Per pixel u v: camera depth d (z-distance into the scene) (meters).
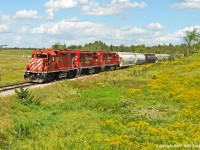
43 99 33.91
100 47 152.38
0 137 20.70
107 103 32.72
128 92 39.47
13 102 29.52
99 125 24.77
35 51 49.75
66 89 41.41
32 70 48.22
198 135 21.05
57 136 21.78
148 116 27.25
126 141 19.86
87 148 18.91
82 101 34.69
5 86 42.12
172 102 33.28
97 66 70.69
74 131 22.88
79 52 61.16
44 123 24.92
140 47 180.25
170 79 48.00
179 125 23.53
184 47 171.00
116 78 54.91
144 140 20.62
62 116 27.89
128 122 25.70
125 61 84.50
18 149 19.12
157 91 39.00
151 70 70.81
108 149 18.84
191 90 37.12
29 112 28.11
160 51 186.38
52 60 50.28
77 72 60.69
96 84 47.59
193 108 29.39
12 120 24.28
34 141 20.52
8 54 186.88
